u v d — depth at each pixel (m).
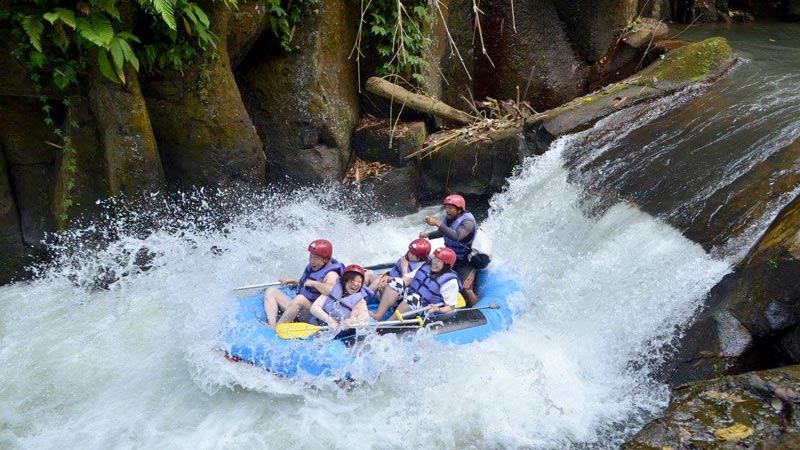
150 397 5.56
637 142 7.91
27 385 5.70
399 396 5.49
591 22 9.98
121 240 7.34
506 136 8.92
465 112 9.98
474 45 10.01
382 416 5.31
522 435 5.07
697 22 12.70
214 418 5.32
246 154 7.95
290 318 5.79
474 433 5.10
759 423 4.17
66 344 6.26
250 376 5.41
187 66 7.14
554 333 6.06
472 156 9.08
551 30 10.05
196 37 7.04
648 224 6.57
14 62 6.48
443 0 9.37
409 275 6.25
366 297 5.97
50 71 6.60
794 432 4.04
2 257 7.27
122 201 7.22
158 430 5.20
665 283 5.83
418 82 9.18
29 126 7.01
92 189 7.21
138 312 6.74
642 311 5.78
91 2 6.16
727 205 6.17
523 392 5.44
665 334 5.55
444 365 5.61
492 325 6.00
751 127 7.36
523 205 8.21
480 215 9.34
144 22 6.81
